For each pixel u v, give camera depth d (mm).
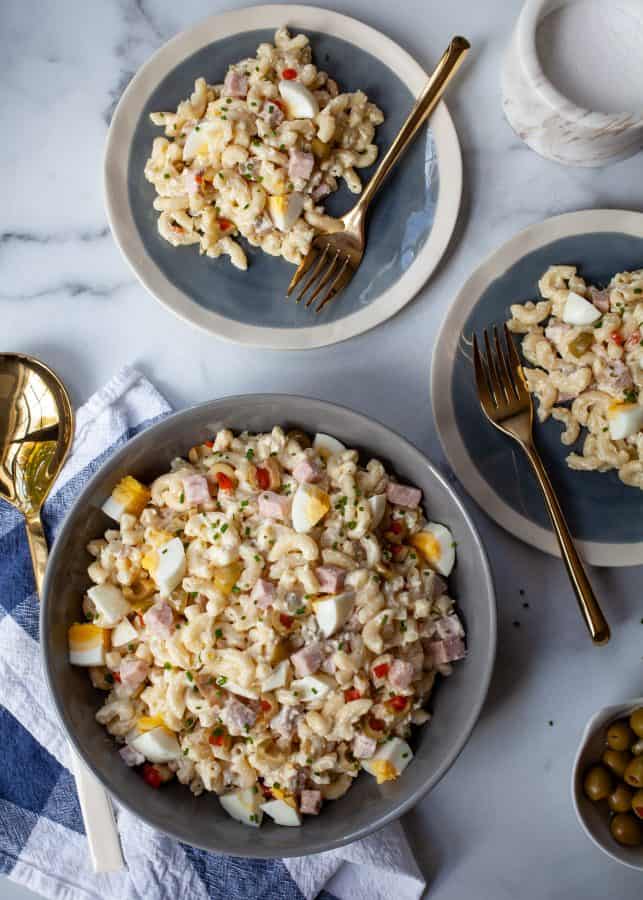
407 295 786
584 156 789
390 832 774
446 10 801
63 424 790
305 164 757
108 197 774
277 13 772
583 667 794
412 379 805
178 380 806
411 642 715
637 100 779
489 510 779
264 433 751
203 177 767
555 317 785
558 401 783
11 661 773
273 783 705
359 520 708
